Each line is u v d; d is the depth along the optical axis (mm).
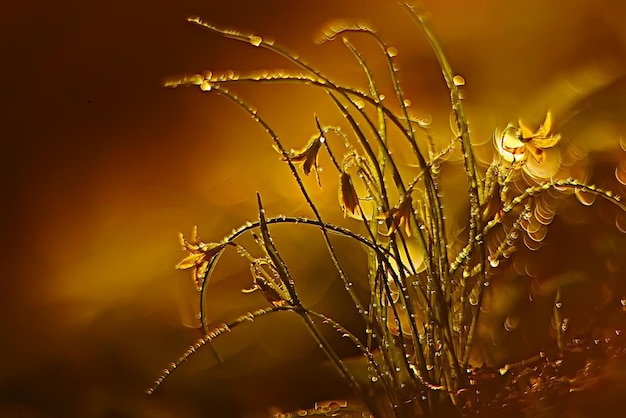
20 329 1003
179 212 1099
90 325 1002
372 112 1120
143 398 946
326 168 1087
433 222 871
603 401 847
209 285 1015
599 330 892
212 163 1160
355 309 971
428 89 1182
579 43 1198
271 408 930
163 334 988
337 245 1000
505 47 1219
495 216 857
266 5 1548
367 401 869
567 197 982
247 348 965
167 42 1506
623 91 1070
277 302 864
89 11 1609
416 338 859
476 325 867
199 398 943
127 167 1205
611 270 930
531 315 913
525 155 866
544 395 860
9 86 1449
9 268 1079
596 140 1027
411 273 867
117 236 1082
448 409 862
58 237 1113
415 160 1042
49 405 949
